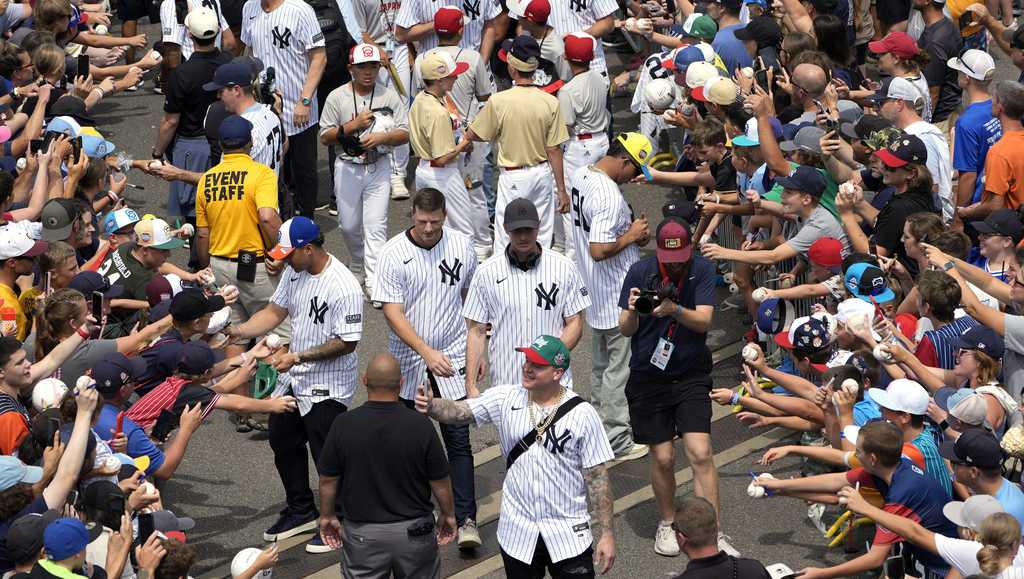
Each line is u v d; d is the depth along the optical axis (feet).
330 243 125.80
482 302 83.82
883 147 88.99
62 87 119.55
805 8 127.44
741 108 102.94
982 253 89.30
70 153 99.04
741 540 83.87
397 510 71.10
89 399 69.77
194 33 114.62
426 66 109.70
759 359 81.97
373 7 136.05
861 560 69.97
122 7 154.61
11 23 132.67
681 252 77.97
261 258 99.19
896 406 72.59
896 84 100.12
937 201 96.12
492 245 119.75
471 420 72.28
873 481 71.87
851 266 84.84
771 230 100.12
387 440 70.44
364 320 114.01
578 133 115.03
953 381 77.15
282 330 100.94
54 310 80.48
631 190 134.00
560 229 121.39
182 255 123.54
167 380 81.46
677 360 80.53
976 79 103.35
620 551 84.02
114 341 83.41
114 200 102.83
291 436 85.81
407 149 131.95
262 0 117.80
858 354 79.66
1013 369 78.23
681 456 94.53
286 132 120.67
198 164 116.88
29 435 71.20
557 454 70.44
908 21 142.41
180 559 66.69
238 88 106.32
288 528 87.04
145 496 70.54
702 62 105.19
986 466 67.41
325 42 126.62
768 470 91.56
